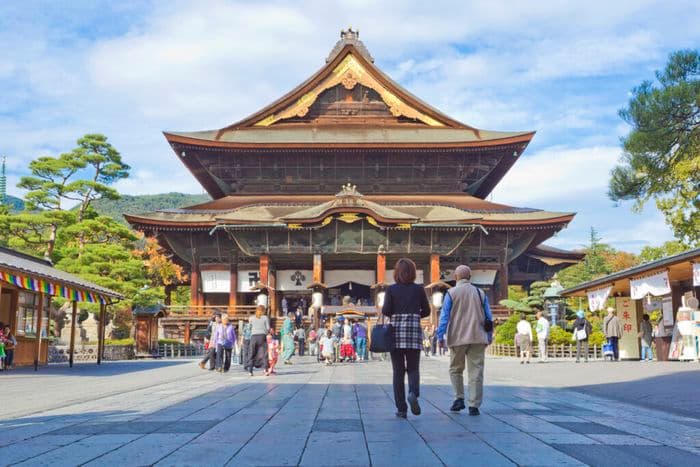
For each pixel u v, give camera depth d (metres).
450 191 78.44
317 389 17.47
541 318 34.38
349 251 65.62
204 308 67.75
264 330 24.17
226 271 71.38
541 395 15.87
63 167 62.97
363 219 64.56
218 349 26.84
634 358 39.09
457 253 71.75
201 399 14.77
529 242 72.44
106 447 8.30
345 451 7.98
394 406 13.01
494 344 47.56
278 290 71.94
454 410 11.84
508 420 10.87
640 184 45.28
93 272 54.75
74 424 10.58
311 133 78.94
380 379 21.75
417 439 8.87
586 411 12.40
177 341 60.31
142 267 58.75
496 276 73.25
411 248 65.69
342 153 76.12
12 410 12.84
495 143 74.75
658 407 13.58
